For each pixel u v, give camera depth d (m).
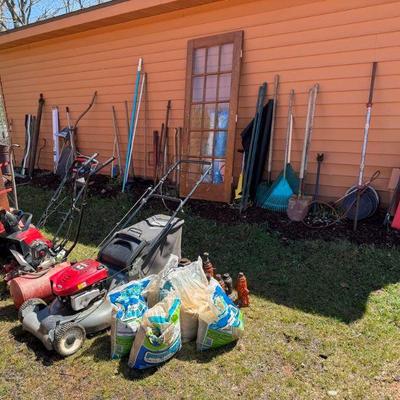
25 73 8.38
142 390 2.16
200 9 5.32
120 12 5.71
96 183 6.75
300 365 2.31
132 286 2.59
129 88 6.50
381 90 4.21
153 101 6.22
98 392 2.16
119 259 2.93
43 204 6.19
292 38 4.65
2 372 2.34
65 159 7.53
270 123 4.91
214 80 5.29
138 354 2.26
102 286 2.75
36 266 3.15
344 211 4.40
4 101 8.94
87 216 5.41
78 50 7.11
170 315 2.32
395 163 4.27
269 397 2.08
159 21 5.81
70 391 2.18
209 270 3.11
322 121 4.63
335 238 3.97
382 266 3.45
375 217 4.28
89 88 7.14
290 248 3.91
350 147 4.51
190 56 5.45
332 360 2.34
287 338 2.57
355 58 4.29
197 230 4.52
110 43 6.56
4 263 3.71
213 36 5.19
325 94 4.55
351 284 3.23
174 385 2.19
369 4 4.11
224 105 5.23
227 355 2.42
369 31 4.16
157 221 3.38
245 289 2.96
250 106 5.13
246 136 4.94
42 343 2.55
